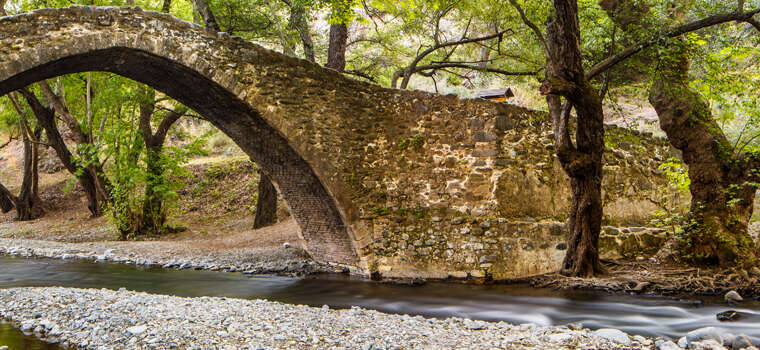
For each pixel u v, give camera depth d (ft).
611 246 33.50
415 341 16.84
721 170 31.09
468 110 30.94
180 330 17.35
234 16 47.24
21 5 46.96
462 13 45.34
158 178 50.37
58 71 24.72
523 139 31.65
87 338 17.01
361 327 18.61
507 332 18.72
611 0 32.60
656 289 26.81
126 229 51.34
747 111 31.01
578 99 26.07
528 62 45.16
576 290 27.07
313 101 29.43
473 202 30.35
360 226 30.71
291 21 44.65
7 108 62.13
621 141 37.17
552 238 31.63
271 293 26.94
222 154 76.95
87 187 61.62
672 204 41.11
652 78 31.42
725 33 29.99
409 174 31.35
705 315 21.62
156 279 30.96
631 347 16.78
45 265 35.86
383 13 48.62
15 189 76.02
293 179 31.73
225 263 36.35
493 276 29.35
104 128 52.85
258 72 27.86
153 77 28.25
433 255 30.40
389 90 31.86
